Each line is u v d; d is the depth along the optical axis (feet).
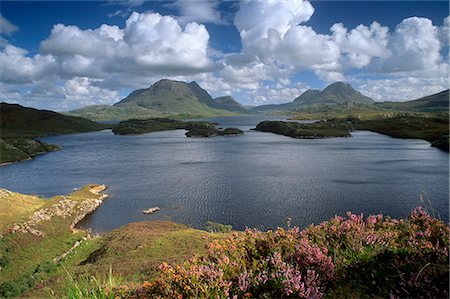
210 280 20.34
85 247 166.09
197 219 229.45
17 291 118.01
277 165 426.10
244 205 257.14
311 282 19.71
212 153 563.07
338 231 26.35
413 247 22.82
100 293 22.33
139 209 256.52
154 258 112.68
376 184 309.01
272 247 24.90
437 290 16.92
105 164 472.44
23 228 188.03
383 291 18.79
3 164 506.07
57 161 520.83
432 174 348.18
